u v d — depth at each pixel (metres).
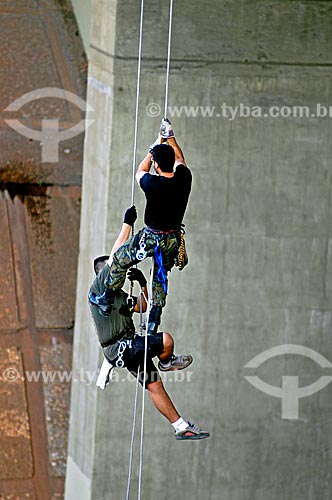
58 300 34.25
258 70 25.47
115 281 19.48
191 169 25.66
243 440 26.95
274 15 25.23
